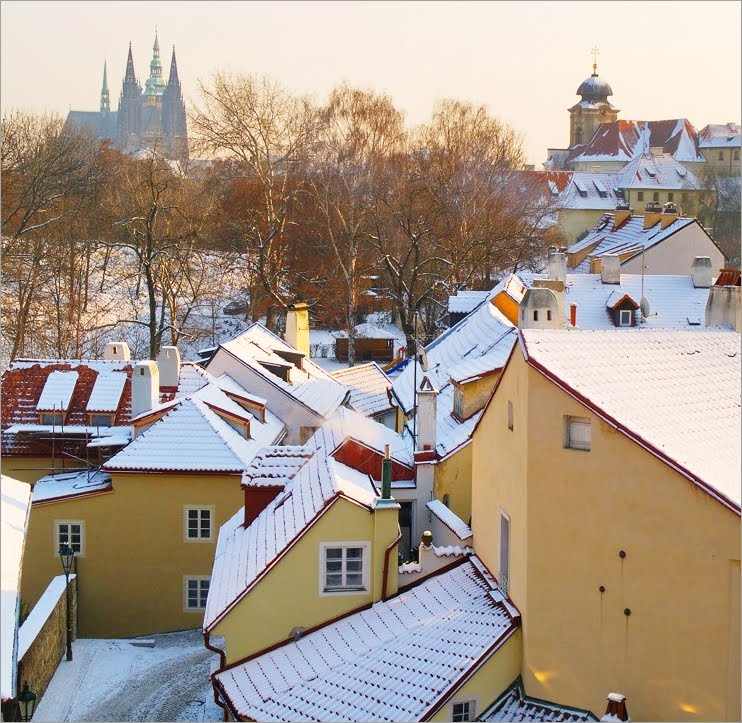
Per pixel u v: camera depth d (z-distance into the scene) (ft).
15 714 86.58
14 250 233.96
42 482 130.82
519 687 76.74
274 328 281.13
